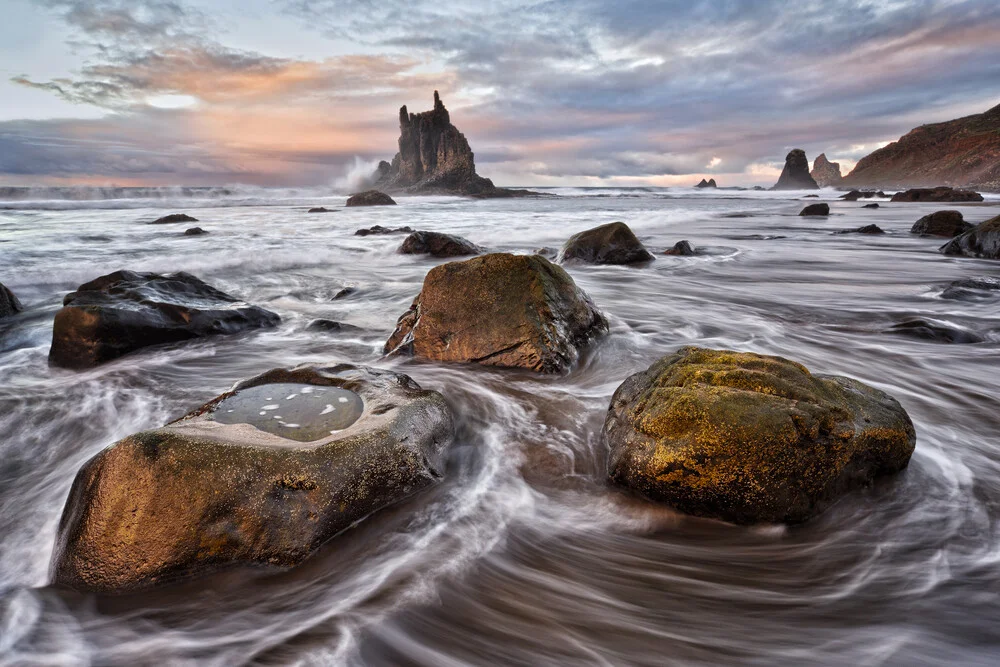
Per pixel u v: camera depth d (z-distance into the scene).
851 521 3.15
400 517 3.17
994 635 2.40
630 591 2.76
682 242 14.96
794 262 14.02
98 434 4.42
